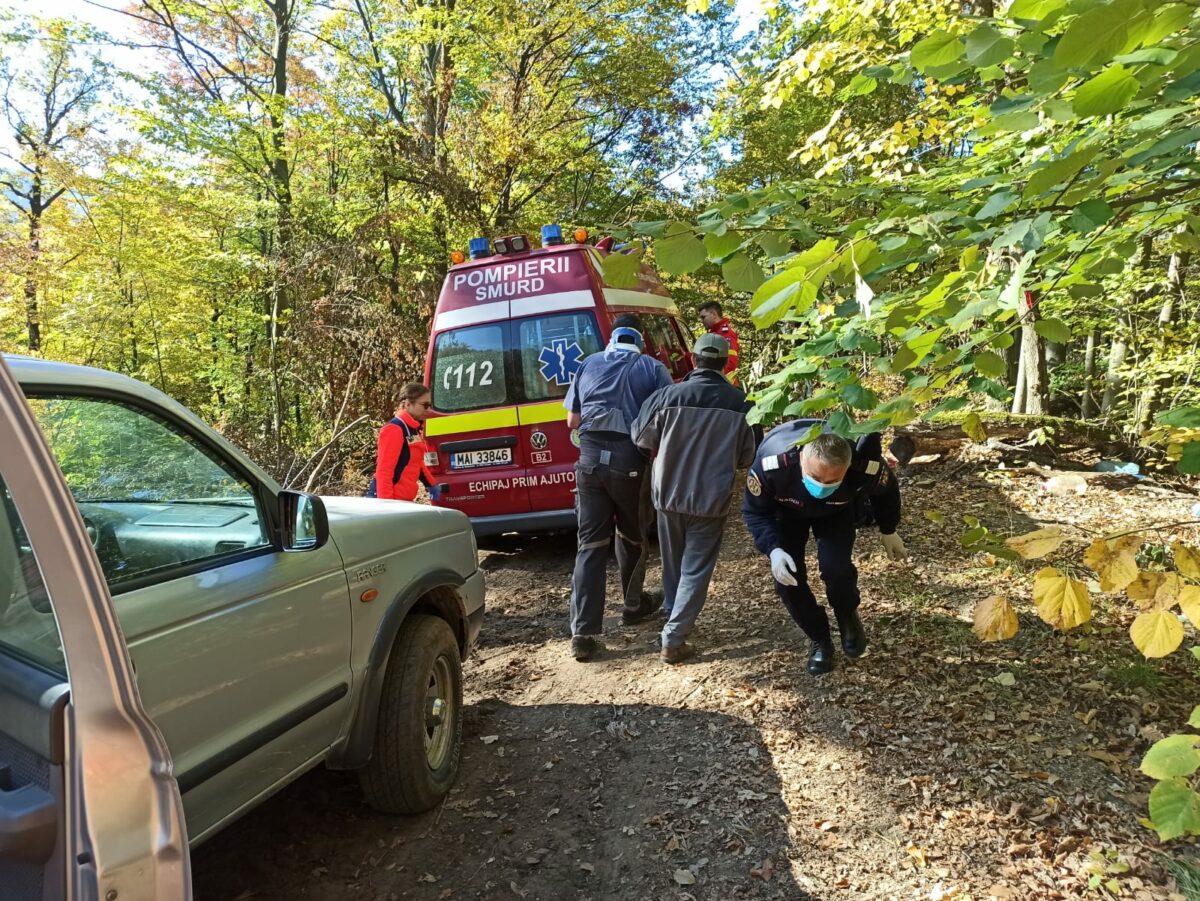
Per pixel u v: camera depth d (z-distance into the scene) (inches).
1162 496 243.3
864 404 74.3
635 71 595.8
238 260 579.5
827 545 153.3
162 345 648.4
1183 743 57.3
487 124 514.9
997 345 72.5
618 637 187.5
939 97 207.2
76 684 46.6
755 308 64.5
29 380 75.8
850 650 155.6
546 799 126.1
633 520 180.7
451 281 253.1
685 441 161.2
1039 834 107.1
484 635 199.0
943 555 207.6
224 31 658.8
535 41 553.9
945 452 293.6
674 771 130.0
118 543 80.9
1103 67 61.7
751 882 104.7
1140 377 358.6
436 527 137.7
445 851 115.0
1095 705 134.5
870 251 65.9
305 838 118.4
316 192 604.4
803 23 265.1
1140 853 102.3
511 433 239.9
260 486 100.0
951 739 129.2
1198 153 74.9
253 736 89.6
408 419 225.3
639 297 280.5
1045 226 64.7
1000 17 78.5
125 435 85.1
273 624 93.9
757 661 163.3
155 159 581.0
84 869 45.2
